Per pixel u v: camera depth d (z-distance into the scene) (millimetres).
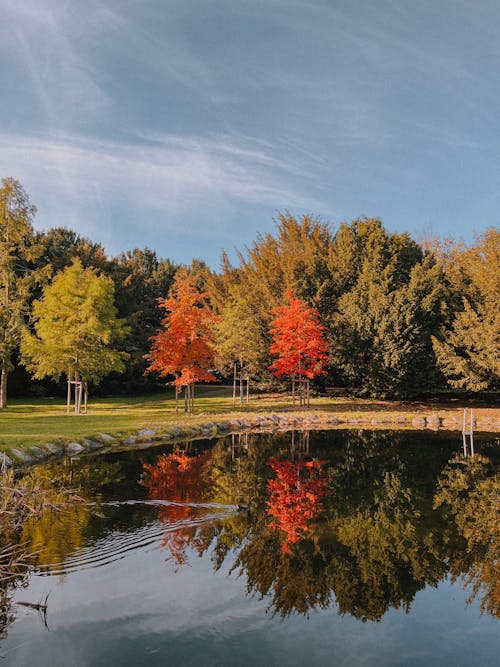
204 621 6375
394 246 40969
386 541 9414
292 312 34062
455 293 39781
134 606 6715
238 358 39625
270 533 9789
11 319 32469
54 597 6938
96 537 9312
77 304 31391
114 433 21672
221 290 59500
